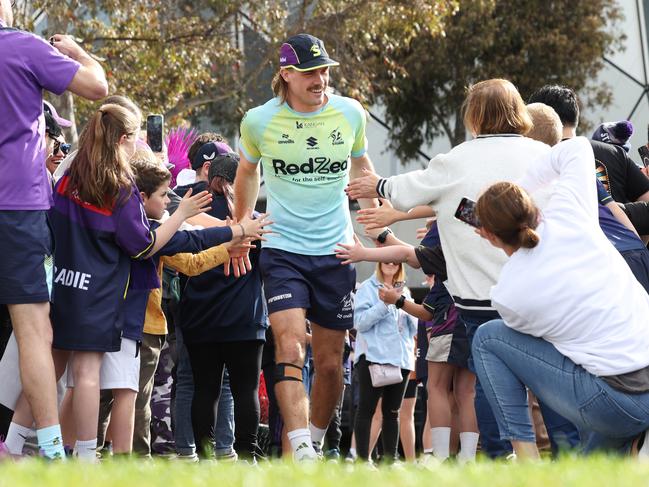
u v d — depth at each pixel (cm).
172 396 1230
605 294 767
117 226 891
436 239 1095
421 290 2784
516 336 796
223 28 3234
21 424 882
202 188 1191
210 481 538
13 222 818
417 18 3139
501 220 778
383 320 1430
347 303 1022
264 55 3356
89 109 3025
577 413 769
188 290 1059
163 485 522
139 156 1005
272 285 991
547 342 787
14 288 816
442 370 1197
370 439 1516
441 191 906
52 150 1040
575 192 805
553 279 768
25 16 2780
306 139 1001
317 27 3188
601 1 3781
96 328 879
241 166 1035
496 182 838
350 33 3191
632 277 787
